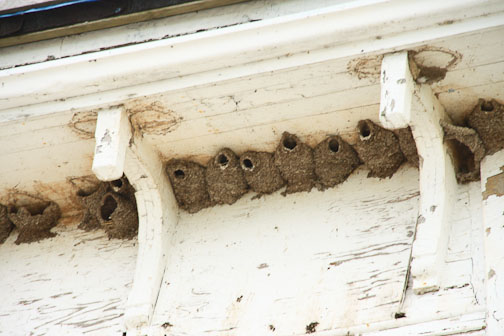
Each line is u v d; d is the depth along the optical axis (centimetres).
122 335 1217
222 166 1306
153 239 1279
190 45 1138
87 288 1304
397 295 1119
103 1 1188
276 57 1138
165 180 1317
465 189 1198
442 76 1150
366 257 1179
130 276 1296
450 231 1154
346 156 1276
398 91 1091
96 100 1191
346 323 1116
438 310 1080
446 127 1190
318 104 1217
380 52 1113
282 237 1251
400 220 1199
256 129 1269
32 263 1367
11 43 1228
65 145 1281
